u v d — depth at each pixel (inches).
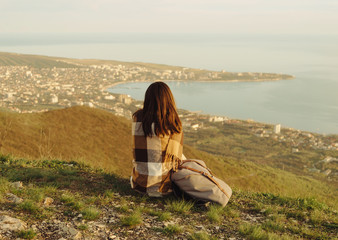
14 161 248.1
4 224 121.9
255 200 203.5
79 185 193.8
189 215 161.9
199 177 173.2
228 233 144.3
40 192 168.7
